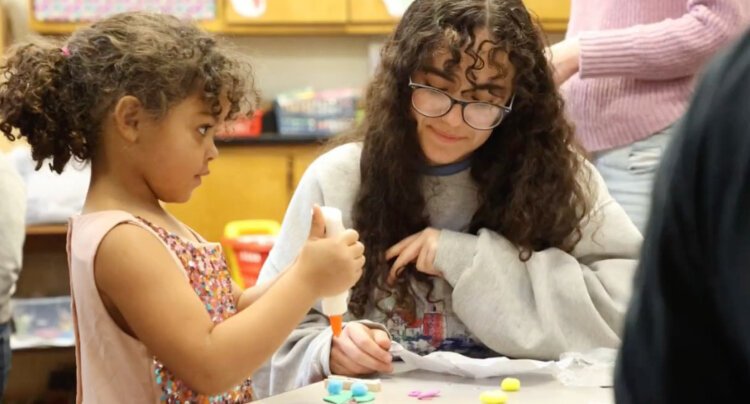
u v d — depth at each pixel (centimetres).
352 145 160
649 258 57
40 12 355
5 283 211
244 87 123
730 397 56
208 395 110
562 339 141
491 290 143
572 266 147
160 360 109
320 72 405
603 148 188
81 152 118
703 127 54
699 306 56
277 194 358
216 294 122
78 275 112
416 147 152
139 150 115
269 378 152
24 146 317
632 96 184
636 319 59
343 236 114
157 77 112
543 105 152
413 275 149
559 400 120
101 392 111
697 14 176
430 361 130
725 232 52
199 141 117
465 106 143
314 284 112
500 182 154
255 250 283
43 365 344
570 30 204
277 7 368
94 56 115
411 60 144
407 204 153
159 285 108
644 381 58
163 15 122
